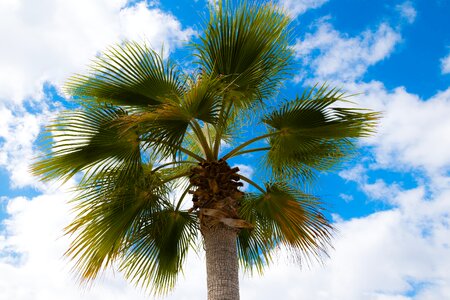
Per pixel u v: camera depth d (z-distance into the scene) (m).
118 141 6.00
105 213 6.13
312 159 6.80
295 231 6.62
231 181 6.00
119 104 6.36
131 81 6.09
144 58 5.96
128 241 6.28
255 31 5.86
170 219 6.86
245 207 7.15
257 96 6.19
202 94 5.28
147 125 5.43
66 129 5.94
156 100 6.23
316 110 6.14
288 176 6.93
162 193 6.58
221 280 5.38
